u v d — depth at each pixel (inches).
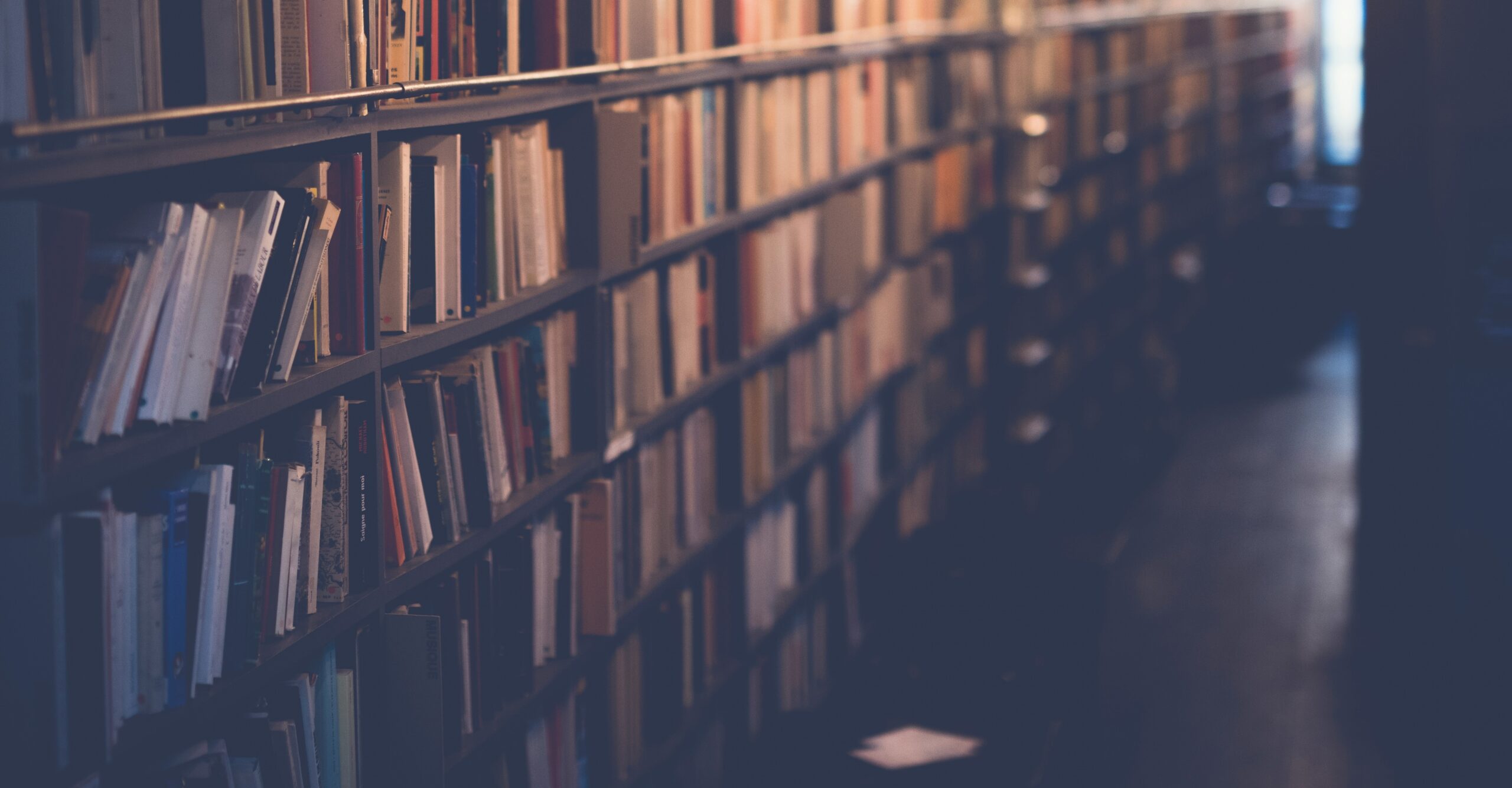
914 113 206.7
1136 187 332.2
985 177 238.2
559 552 108.2
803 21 163.3
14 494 55.7
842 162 176.9
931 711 132.9
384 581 82.0
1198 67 377.4
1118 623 215.3
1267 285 406.3
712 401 145.9
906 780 120.0
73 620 58.9
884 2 190.2
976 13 235.6
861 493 190.7
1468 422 162.1
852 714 132.8
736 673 148.6
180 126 65.8
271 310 69.7
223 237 64.9
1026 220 258.4
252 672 69.4
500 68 98.7
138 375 61.5
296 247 70.9
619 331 117.8
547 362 107.0
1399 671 192.5
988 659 141.9
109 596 60.0
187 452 71.0
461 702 90.9
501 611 98.3
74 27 59.6
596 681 117.4
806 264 166.9
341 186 77.0
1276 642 205.5
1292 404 350.6
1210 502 276.2
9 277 54.9
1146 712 182.5
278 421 75.5
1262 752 169.6
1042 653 145.0
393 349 82.2
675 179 130.1
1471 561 161.6
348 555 79.6
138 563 62.6
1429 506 190.4
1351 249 409.1
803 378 167.3
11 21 55.3
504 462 98.3
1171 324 366.6
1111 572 237.6
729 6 140.6
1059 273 283.6
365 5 79.9
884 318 195.8
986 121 236.7
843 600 182.2
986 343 249.6
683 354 134.4
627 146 110.7
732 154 143.2
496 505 97.0
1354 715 179.0
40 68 57.5
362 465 80.3
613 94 113.9
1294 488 283.1
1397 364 214.5
